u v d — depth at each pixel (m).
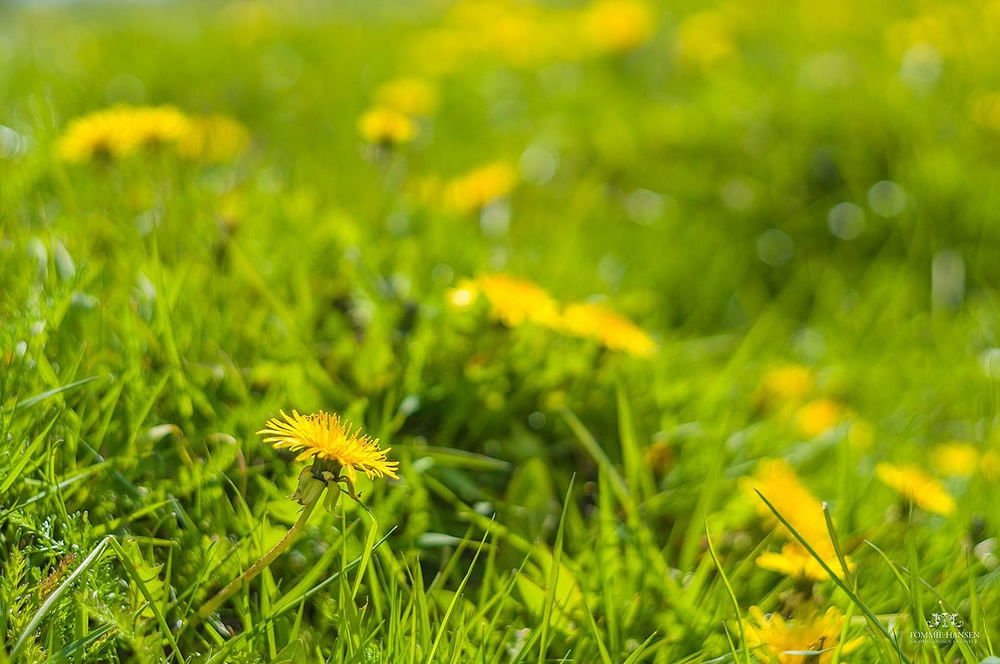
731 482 1.18
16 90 1.48
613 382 1.21
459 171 1.67
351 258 1.23
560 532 1.04
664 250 1.55
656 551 1.10
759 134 1.80
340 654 1.02
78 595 1.01
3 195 1.21
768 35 2.49
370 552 1.03
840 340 1.45
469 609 1.05
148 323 1.15
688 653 1.07
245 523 1.07
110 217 1.23
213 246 1.22
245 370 1.15
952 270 1.55
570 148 1.85
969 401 1.34
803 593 1.07
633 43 2.31
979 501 1.17
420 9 3.31
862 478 1.19
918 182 1.62
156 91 2.05
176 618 1.04
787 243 1.63
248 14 2.83
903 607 1.10
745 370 1.33
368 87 2.19
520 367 1.19
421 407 1.17
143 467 1.08
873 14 2.54
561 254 1.39
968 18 2.36
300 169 1.44
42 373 1.08
